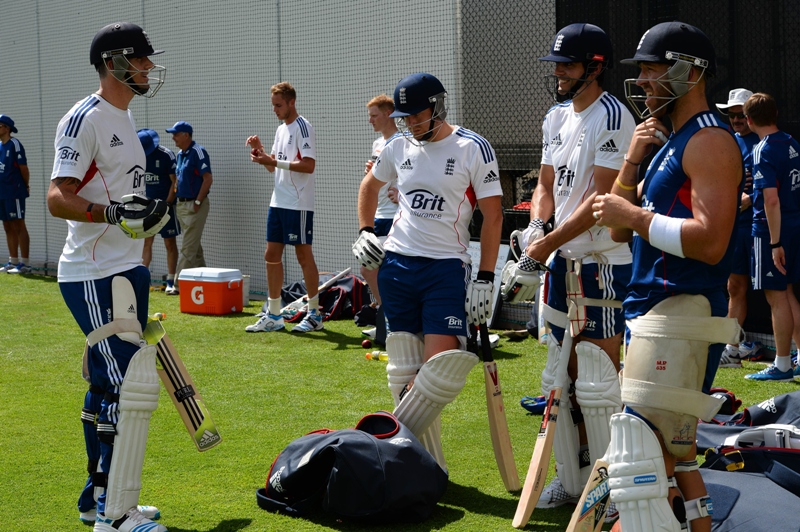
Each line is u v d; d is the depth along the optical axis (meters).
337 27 10.48
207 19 11.91
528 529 3.93
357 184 10.53
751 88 7.33
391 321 4.43
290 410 5.97
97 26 13.34
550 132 4.40
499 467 4.42
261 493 4.27
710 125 2.91
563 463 4.22
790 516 3.53
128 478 3.79
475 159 4.29
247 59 11.52
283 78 11.16
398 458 3.91
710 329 2.94
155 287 12.05
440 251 4.29
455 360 4.10
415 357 4.39
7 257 15.44
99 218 3.68
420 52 9.68
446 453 5.04
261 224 11.62
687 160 2.90
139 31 3.89
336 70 10.58
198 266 11.23
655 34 3.00
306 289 9.26
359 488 3.87
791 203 6.46
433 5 9.49
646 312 3.04
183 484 4.52
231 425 5.61
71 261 3.88
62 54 13.88
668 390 2.94
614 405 3.97
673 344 2.95
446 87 9.45
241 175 11.80
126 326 3.82
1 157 13.11
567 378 4.18
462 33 9.27
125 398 3.74
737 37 7.35
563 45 4.06
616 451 3.03
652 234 2.90
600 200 3.06
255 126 11.55
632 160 3.22
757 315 7.43
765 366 7.11
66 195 3.73
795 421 4.78
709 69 2.99
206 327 9.15
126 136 3.98
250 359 7.61
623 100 7.91
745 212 6.90
